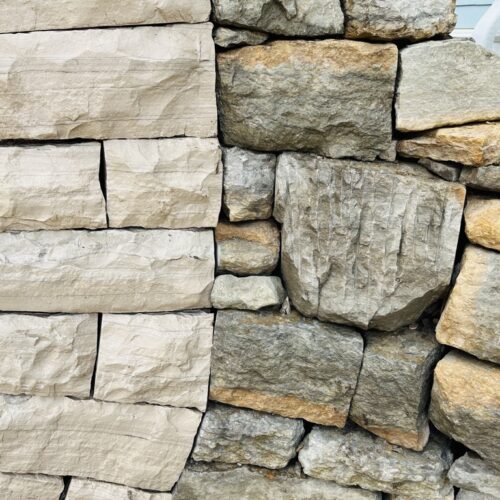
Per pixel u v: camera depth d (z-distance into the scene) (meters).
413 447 1.88
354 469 1.91
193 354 1.89
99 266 1.82
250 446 1.95
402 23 1.66
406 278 1.76
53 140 1.76
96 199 1.77
